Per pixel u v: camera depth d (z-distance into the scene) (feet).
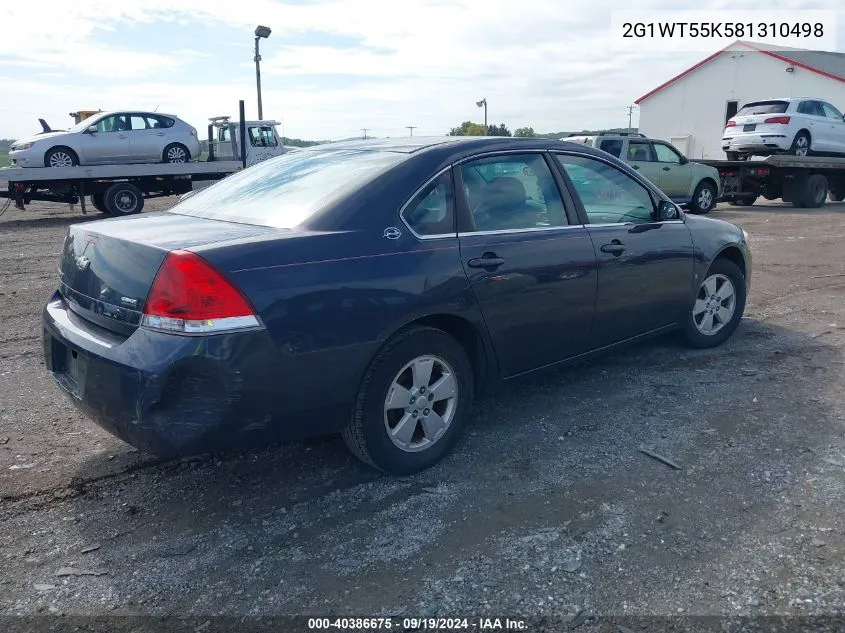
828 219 50.65
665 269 16.21
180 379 9.58
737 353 18.31
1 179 52.54
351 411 11.28
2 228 50.06
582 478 11.90
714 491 11.41
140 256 10.14
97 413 10.37
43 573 9.59
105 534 10.50
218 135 74.33
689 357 17.99
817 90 111.24
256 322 9.84
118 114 58.85
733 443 13.10
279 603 8.96
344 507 11.14
